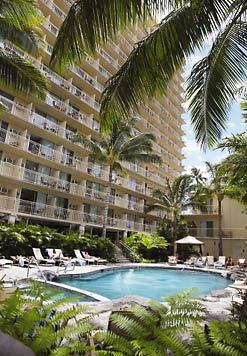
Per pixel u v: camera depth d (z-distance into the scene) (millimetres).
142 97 4324
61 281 12133
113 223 28656
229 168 11469
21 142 21578
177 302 2941
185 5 3936
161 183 40312
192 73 4539
